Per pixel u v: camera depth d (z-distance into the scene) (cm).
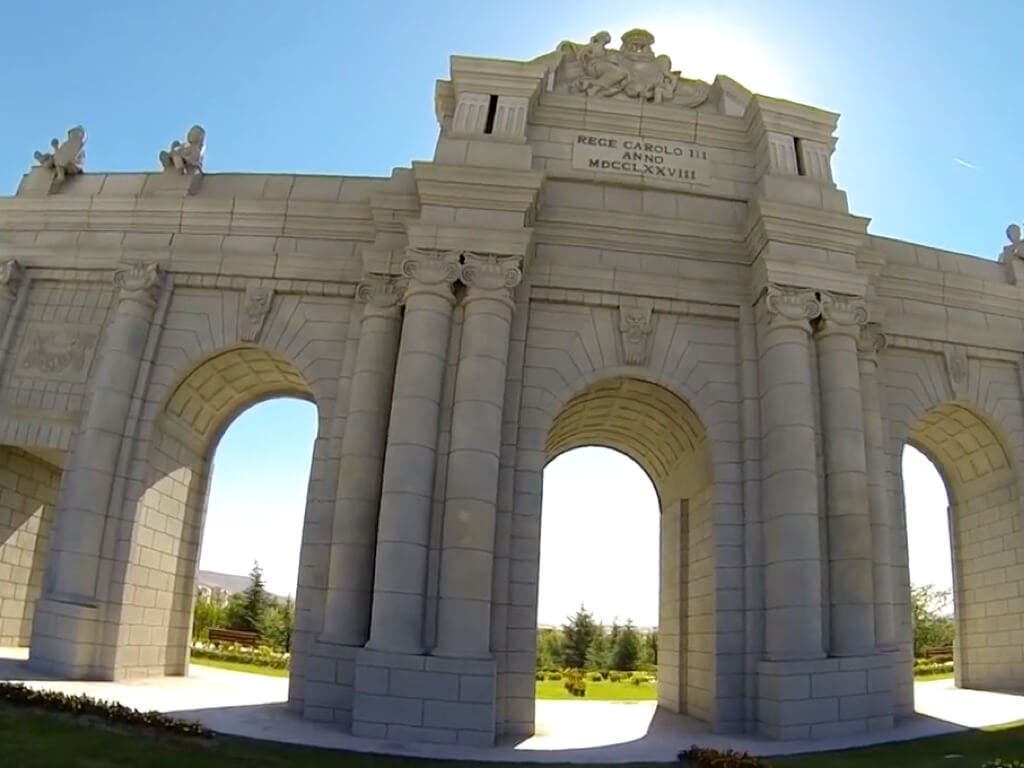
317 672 1856
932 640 6053
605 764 1486
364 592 1942
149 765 1173
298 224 2355
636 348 2159
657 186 2327
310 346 2261
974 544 2761
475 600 1792
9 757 1116
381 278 2186
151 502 2272
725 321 2230
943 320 2522
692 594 2258
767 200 2131
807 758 1531
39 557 2700
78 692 1802
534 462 2047
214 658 3247
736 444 2123
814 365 2116
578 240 2234
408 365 1948
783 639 1883
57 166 2548
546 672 4084
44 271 2403
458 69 2295
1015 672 2550
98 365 2291
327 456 2139
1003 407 2531
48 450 2409
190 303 2330
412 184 2252
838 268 2142
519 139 2194
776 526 1964
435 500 1897
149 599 2281
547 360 2138
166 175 2502
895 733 1800
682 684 2250
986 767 1414
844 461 2019
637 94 2505
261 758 1321
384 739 1661
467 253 2034
